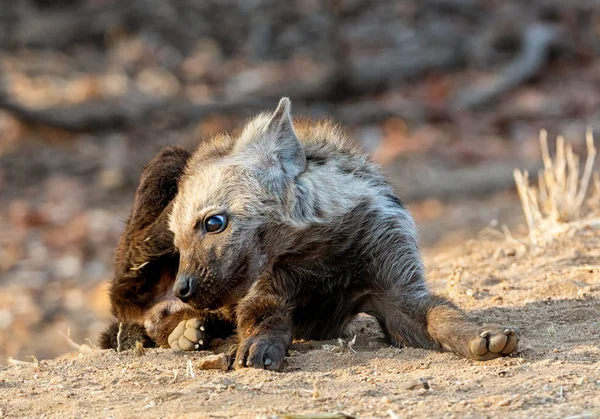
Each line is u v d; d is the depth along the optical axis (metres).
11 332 16.09
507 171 21.86
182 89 26.69
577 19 28.22
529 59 26.62
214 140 8.86
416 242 8.55
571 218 11.80
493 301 9.26
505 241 12.41
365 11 29.89
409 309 8.08
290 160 8.30
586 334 8.05
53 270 18.75
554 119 24.59
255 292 8.11
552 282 9.53
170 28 29.05
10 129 24.73
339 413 6.09
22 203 21.88
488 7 29.30
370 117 25.22
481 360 7.39
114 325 9.07
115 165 23.22
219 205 8.02
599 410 6.06
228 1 30.22
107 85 26.27
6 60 27.48
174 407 6.55
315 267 8.34
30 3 29.78
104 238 20.11
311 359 7.68
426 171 22.41
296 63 27.67
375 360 7.57
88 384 7.41
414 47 27.88
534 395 6.40
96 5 29.66
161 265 8.77
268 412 6.25
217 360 7.57
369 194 8.41
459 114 25.23
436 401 6.42
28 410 6.80
